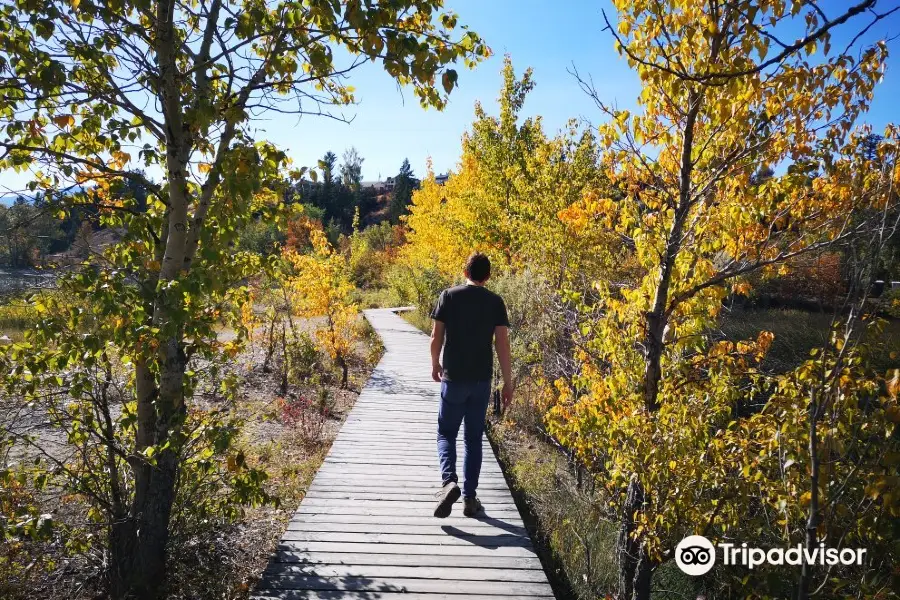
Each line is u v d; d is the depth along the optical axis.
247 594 3.51
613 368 3.97
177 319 2.94
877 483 2.38
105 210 3.64
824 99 2.94
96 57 2.97
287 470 5.53
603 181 11.63
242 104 3.21
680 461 3.26
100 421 3.54
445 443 4.17
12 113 3.19
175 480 3.74
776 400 3.10
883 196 2.54
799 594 2.47
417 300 24.52
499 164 15.98
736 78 2.82
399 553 3.72
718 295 3.61
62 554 3.88
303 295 11.66
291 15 3.23
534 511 5.02
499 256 13.77
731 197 3.33
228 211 3.12
